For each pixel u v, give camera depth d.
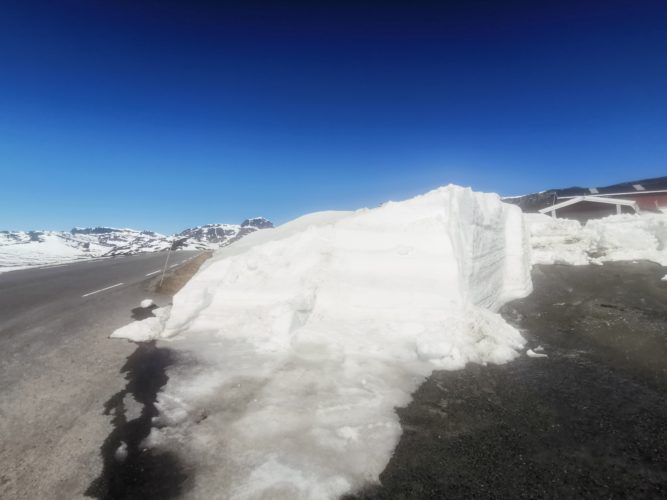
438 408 4.93
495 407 4.97
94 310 9.74
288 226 12.91
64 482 3.56
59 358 6.51
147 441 4.16
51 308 9.96
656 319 8.22
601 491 3.49
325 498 3.38
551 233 16.39
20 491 3.44
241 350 6.72
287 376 5.68
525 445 4.17
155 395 5.17
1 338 7.56
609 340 7.37
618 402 5.11
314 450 4.02
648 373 5.99
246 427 4.40
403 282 8.23
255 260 9.41
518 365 6.34
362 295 8.09
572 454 4.02
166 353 6.70
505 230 11.92
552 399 5.18
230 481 3.57
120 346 7.09
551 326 8.34
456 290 7.98
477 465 3.84
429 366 6.17
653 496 3.42
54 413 4.73
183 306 8.23
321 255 9.02
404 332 7.23
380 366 6.08
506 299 10.49
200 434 4.28
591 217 30.19
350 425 4.47
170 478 3.61
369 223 9.67
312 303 8.04
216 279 9.17
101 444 4.12
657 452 4.05
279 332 7.00
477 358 6.45
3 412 4.75
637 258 13.73
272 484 3.53
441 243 8.76
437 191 10.24
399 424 4.55
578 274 12.51
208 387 5.38
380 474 3.69
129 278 14.91
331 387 5.37
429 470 3.75
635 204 28.53
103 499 3.36
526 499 3.39
